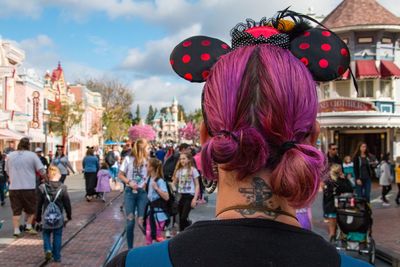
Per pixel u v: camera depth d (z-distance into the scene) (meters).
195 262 0.99
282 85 1.07
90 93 57.06
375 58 24.62
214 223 1.05
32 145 34.50
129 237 8.14
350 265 1.04
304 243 1.03
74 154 47.62
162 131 107.56
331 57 1.33
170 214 8.55
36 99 35.09
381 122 22.92
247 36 1.25
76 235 10.62
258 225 1.03
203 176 1.17
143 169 8.20
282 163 1.04
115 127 62.31
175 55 1.42
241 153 1.04
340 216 8.39
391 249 9.18
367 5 24.81
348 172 14.05
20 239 9.93
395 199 17.69
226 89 1.09
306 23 1.38
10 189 10.34
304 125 1.09
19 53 31.84
